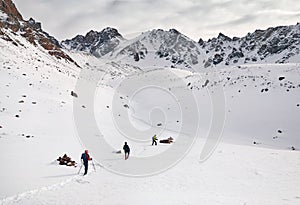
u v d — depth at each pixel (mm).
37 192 10883
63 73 49000
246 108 37531
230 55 184750
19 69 36094
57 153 17234
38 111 26391
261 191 11586
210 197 10609
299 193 11211
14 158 15047
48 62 54531
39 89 32469
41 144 18719
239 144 28312
